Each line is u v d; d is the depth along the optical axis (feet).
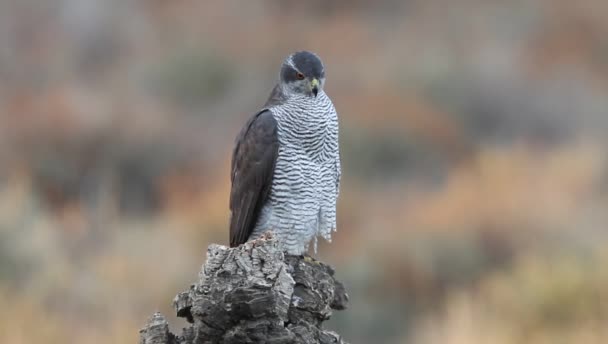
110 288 43.52
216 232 55.36
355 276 50.85
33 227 47.75
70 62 105.81
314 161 25.98
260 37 106.63
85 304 42.37
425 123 81.10
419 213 58.70
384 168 75.92
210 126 83.56
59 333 38.93
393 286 51.16
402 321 47.65
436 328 43.04
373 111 81.46
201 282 18.66
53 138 70.38
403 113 81.56
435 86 92.63
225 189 59.57
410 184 73.20
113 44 109.40
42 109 76.07
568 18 114.11
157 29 111.65
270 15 115.85
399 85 92.32
